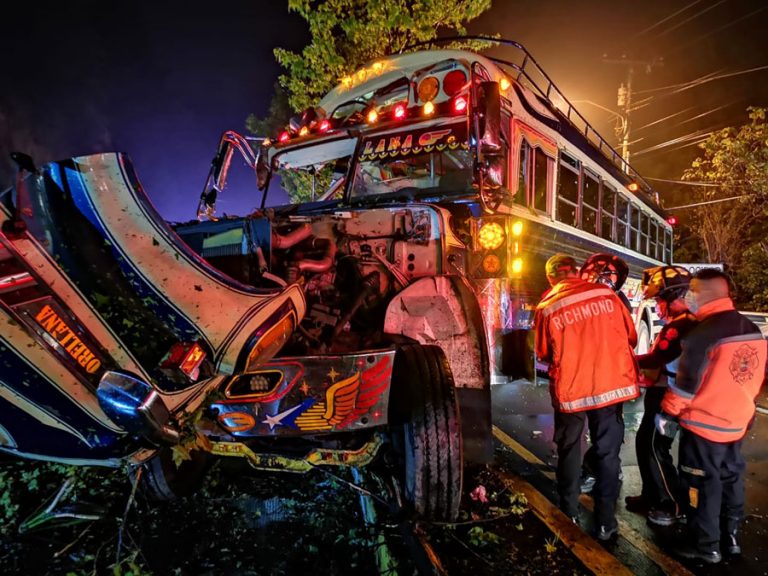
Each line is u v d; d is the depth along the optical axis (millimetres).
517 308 4309
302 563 2707
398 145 4711
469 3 10078
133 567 2492
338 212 3598
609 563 2617
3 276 1720
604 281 3896
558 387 3146
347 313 3227
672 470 3279
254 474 3750
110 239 1948
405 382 2914
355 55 10461
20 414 2076
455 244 3717
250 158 5945
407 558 2775
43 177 1865
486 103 3729
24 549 2773
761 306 20719
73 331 1899
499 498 3365
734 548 2902
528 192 5055
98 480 3430
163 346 2143
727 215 23766
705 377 2760
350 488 3547
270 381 2666
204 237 3012
